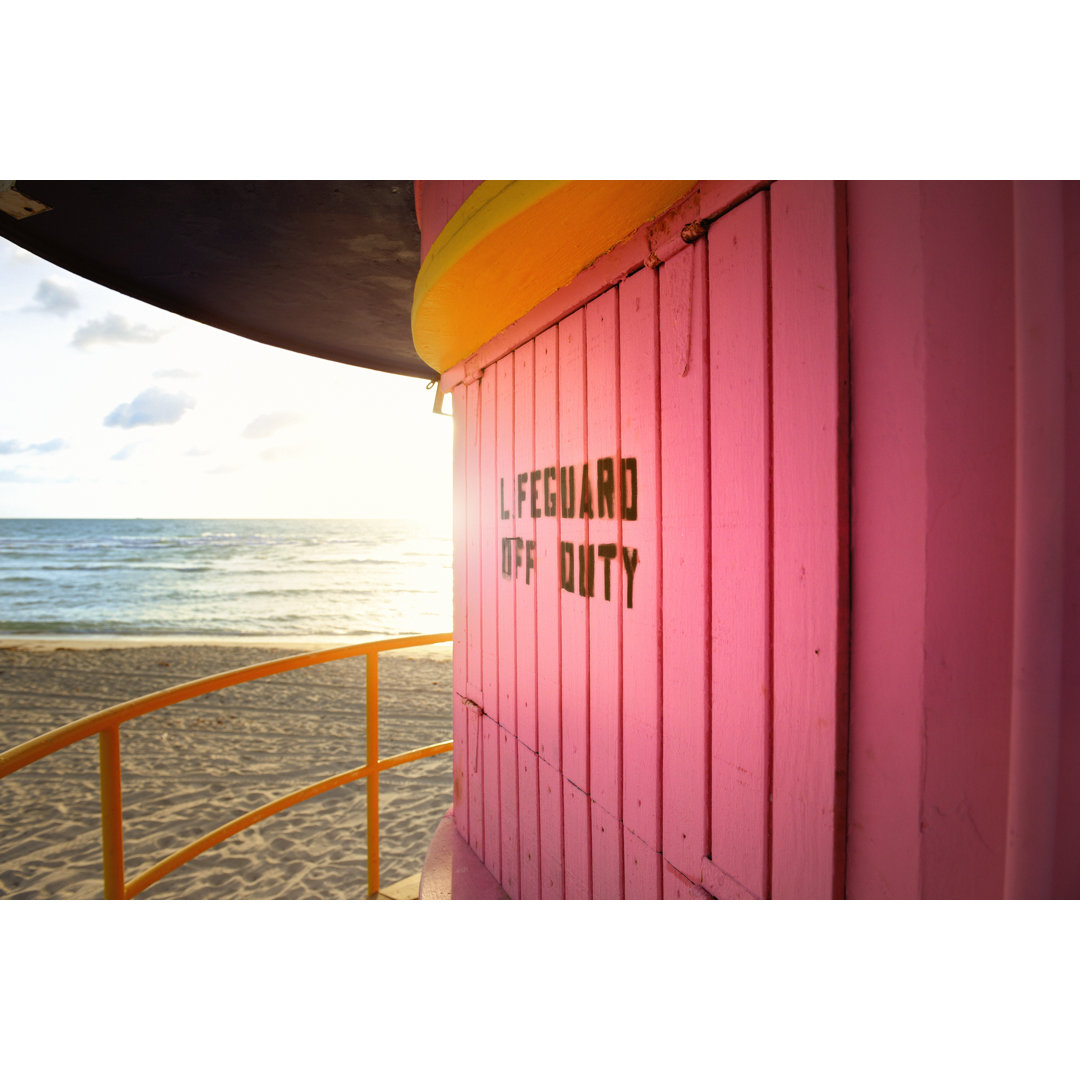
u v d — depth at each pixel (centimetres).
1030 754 85
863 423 102
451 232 173
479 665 268
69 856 414
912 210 96
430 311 212
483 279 183
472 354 263
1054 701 85
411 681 999
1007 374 89
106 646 1519
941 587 93
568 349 190
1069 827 88
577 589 189
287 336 383
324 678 1012
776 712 118
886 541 99
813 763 110
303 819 461
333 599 2494
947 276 93
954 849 93
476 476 265
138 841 436
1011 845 87
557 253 166
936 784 94
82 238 259
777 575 117
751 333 121
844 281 104
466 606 281
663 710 152
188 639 1725
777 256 115
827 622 106
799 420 111
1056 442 84
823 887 108
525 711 226
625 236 157
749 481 123
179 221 247
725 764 132
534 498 214
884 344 99
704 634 137
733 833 130
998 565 90
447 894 245
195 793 530
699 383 136
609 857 176
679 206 138
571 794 196
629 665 165
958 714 93
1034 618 85
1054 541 85
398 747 673
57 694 988
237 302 329
